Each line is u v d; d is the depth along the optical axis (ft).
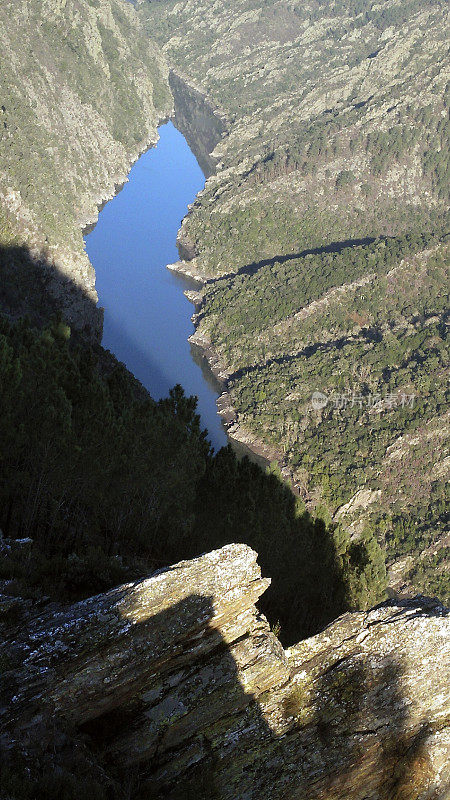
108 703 68.69
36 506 111.04
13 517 111.45
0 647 66.85
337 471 518.78
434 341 634.02
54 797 59.06
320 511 189.57
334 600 164.55
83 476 118.32
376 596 174.91
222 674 73.72
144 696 70.54
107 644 68.95
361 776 75.31
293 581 155.12
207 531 148.87
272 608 142.10
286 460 539.29
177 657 72.49
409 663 78.69
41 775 60.70
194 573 75.05
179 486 134.92
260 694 75.31
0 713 63.21
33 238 530.27
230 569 76.48
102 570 87.71
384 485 512.22
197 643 73.67
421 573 447.42
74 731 66.28
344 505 497.05
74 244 586.45
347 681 77.41
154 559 128.88
